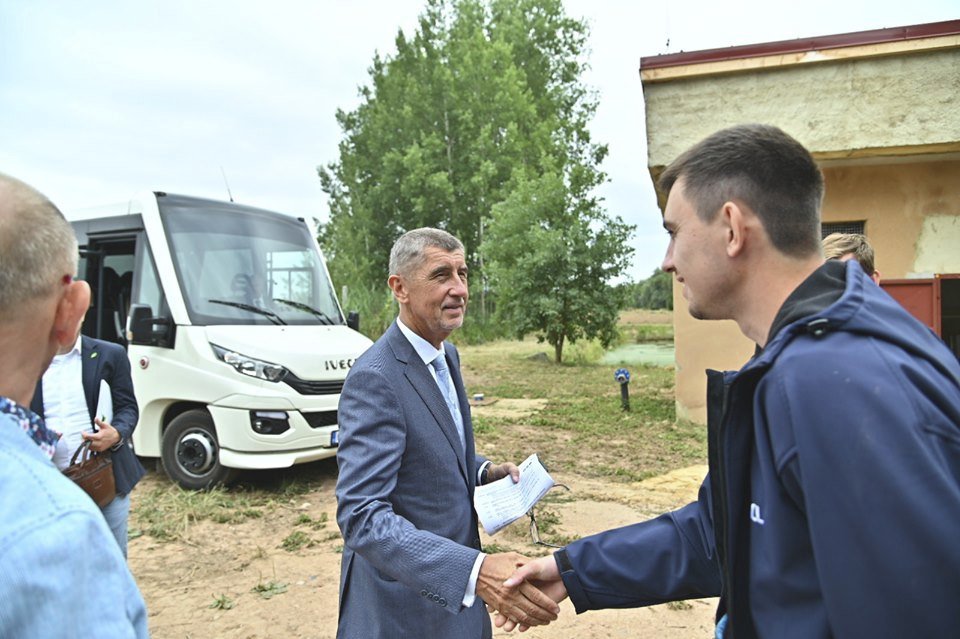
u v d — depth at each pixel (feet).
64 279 3.49
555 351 69.00
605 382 48.52
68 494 3.02
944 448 3.12
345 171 144.56
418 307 6.90
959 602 2.95
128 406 10.67
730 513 3.99
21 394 3.37
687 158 4.43
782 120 23.89
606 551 5.79
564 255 61.31
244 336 19.70
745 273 4.20
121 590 3.09
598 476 21.71
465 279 7.20
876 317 3.56
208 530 16.76
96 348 10.21
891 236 25.49
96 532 3.02
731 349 29.50
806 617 3.48
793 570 3.53
